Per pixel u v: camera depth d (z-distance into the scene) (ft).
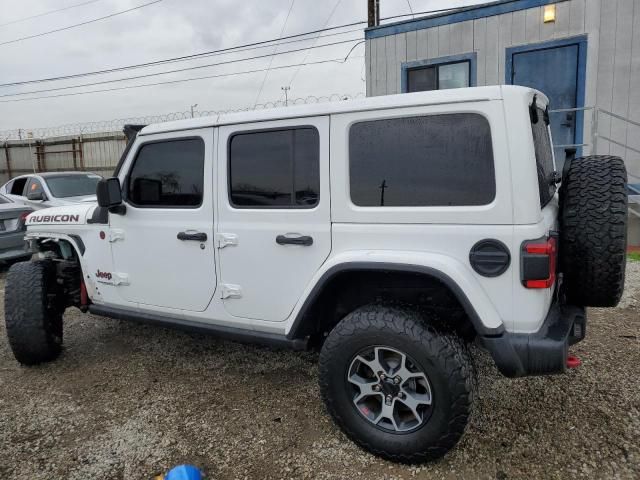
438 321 8.51
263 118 9.53
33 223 13.91
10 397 11.62
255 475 8.52
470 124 7.84
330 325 10.22
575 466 8.35
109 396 11.47
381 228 8.50
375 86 31.48
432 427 8.10
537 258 7.44
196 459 9.01
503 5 27.12
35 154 59.36
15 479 8.64
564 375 11.40
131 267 11.76
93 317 17.21
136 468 8.83
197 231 10.51
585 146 23.95
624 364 11.82
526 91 7.80
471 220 7.82
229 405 10.85
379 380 8.52
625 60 24.88
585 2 25.23
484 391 10.87
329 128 8.87
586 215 8.50
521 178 7.52
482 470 8.36
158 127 10.99
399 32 30.19
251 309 10.11
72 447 9.51
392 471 8.45
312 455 8.98
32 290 12.75
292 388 11.52
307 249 9.24
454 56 28.76
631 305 15.81
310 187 9.21
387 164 8.47
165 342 14.62
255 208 9.77
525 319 7.68
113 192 11.03
